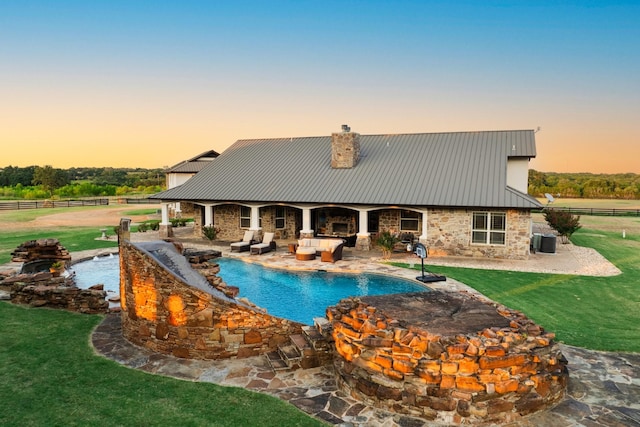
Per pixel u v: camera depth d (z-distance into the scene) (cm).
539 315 1154
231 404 670
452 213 2070
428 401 630
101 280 1608
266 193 2430
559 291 1412
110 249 2183
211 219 2578
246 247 2228
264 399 689
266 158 2869
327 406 671
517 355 636
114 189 9012
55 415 622
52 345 891
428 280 1541
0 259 1864
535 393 643
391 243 1989
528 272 1709
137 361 827
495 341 647
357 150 2600
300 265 1853
